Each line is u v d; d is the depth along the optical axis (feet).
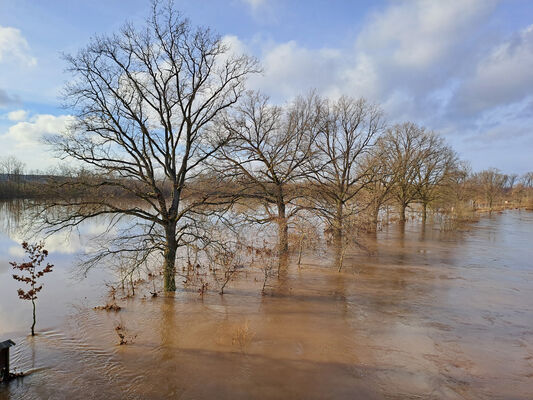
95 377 28.50
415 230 124.77
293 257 74.79
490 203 248.32
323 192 74.69
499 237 109.19
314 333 37.32
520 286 55.16
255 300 47.83
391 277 60.18
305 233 68.28
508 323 40.19
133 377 28.55
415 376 28.84
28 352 32.71
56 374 28.89
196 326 39.01
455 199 147.02
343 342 35.17
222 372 29.37
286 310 44.11
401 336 36.63
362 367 30.30
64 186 43.01
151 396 26.00
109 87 44.50
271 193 70.13
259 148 70.90
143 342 35.01
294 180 71.61
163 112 49.93
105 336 36.37
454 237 108.68
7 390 26.45
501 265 70.13
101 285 54.19
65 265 66.08
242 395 26.12
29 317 41.34
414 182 140.77
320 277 59.77
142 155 47.47
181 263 67.41
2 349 27.20
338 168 92.02
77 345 34.27
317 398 25.72
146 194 48.55
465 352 33.12
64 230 105.91
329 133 89.86
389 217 158.40
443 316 42.32
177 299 47.96
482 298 49.24
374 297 49.37
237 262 59.57
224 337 36.22
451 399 25.62
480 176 264.31
